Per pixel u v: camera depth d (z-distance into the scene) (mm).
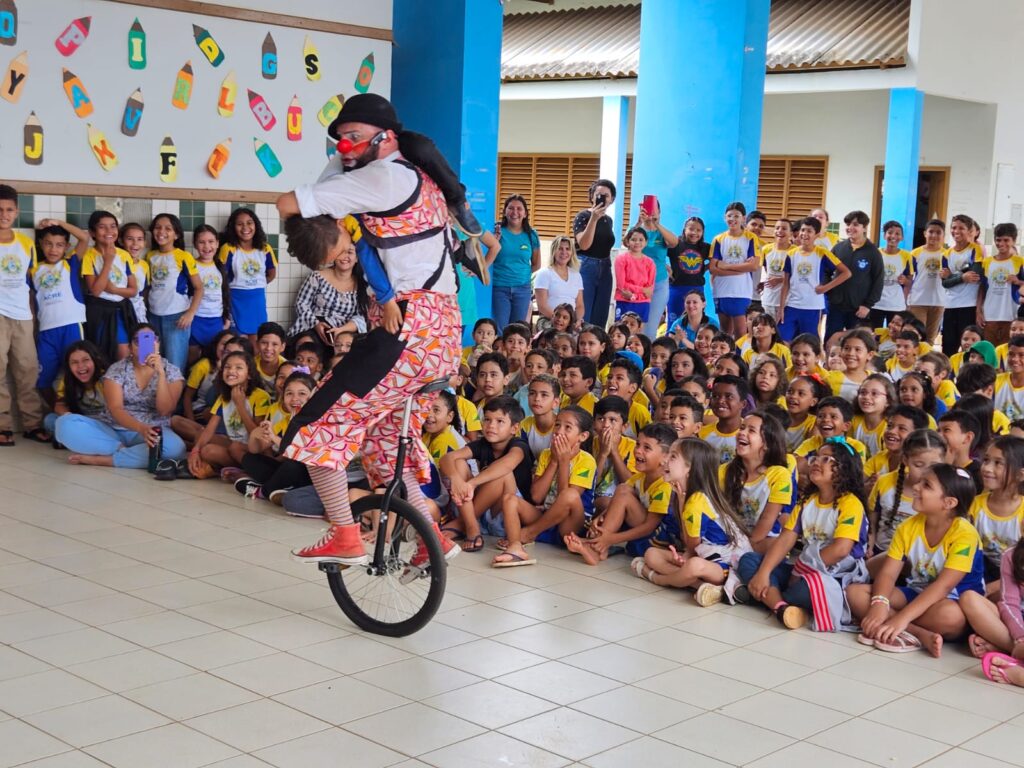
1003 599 4121
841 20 14281
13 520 5258
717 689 3725
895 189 13500
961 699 3732
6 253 6598
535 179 17344
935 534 4258
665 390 6602
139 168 7301
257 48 7688
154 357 6496
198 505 5672
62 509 5480
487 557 5086
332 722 3357
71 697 3451
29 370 6824
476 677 3738
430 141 3717
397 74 9078
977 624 4094
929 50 13258
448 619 4277
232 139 7668
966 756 3309
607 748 3262
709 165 11352
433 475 5398
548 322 8891
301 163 8016
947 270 10336
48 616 4109
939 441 4520
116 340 7016
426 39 8883
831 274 9711
